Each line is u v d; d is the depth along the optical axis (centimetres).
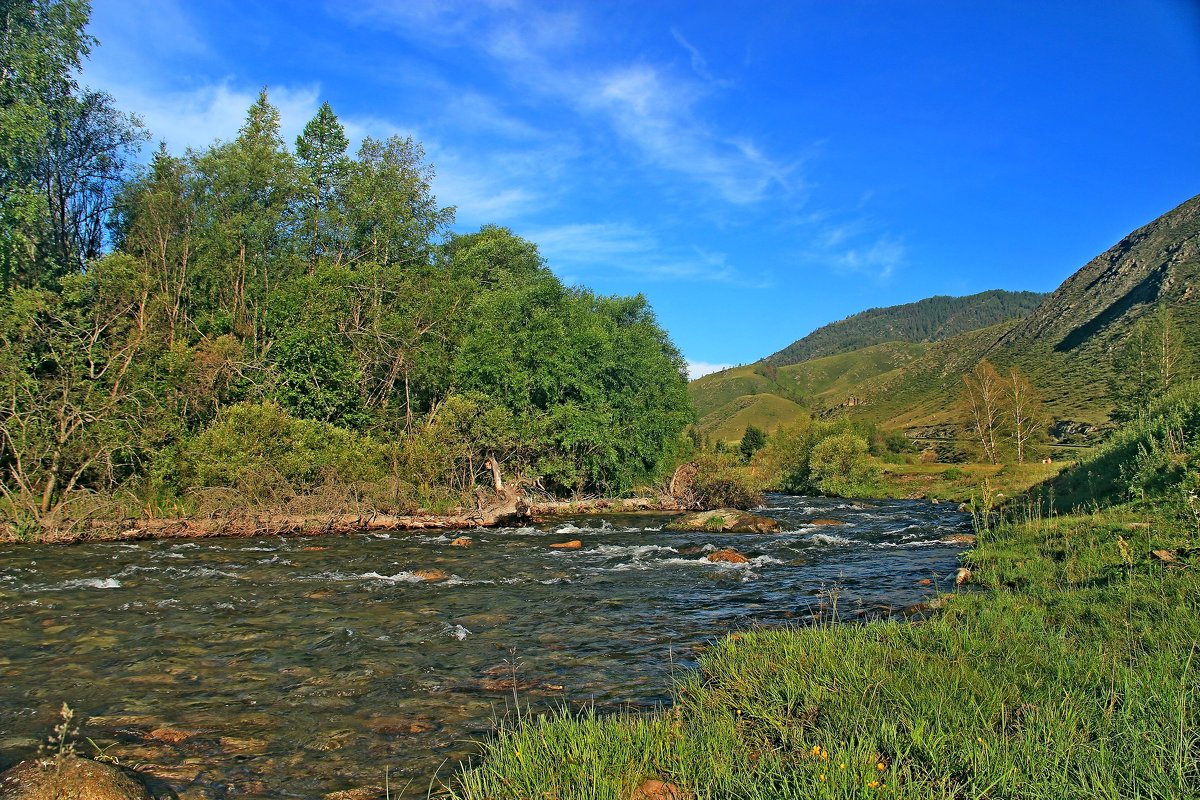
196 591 1405
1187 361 8462
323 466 2683
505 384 3316
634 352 3772
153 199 3366
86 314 2864
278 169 3900
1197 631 738
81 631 1088
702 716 652
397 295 3797
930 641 824
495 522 2736
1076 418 9975
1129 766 465
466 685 842
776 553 1992
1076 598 969
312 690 827
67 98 3077
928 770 497
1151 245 14775
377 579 1549
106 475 2489
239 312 3528
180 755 650
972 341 18862
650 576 1606
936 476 6109
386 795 567
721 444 4397
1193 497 1196
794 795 468
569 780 530
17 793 531
